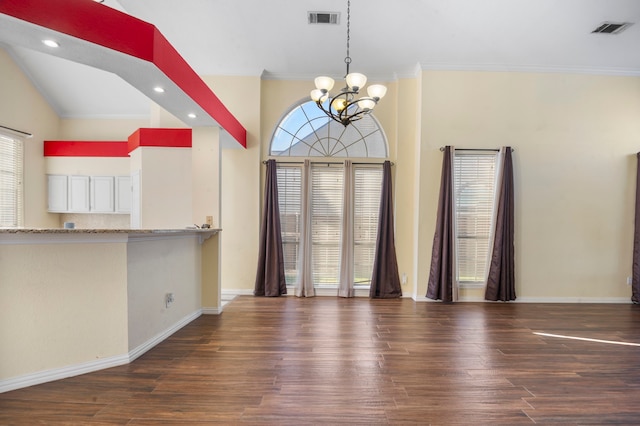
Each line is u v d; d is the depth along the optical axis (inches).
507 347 117.8
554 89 188.7
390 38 166.7
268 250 193.6
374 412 76.3
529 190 188.7
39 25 77.3
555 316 158.7
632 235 190.4
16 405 76.5
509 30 159.5
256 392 84.5
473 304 180.7
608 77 189.6
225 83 196.5
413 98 197.6
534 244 189.0
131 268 102.9
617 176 189.8
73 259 91.9
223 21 157.8
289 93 201.9
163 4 147.9
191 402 79.4
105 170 230.8
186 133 181.9
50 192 230.7
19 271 83.5
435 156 189.2
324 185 203.2
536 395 85.0
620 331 136.8
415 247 193.2
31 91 219.5
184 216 181.8
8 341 82.3
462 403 80.7
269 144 202.4
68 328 91.0
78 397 80.6
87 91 229.1
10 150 209.0
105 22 86.4
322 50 177.0
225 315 155.7
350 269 195.9
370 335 128.8
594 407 80.0
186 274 142.2
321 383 89.7
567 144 189.2
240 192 198.1
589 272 189.6
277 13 152.3
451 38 165.8
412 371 97.8
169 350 111.8
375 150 205.2
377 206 201.9
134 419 72.1
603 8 144.2
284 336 126.6
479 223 191.9
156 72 100.2
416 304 179.9
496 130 188.7
